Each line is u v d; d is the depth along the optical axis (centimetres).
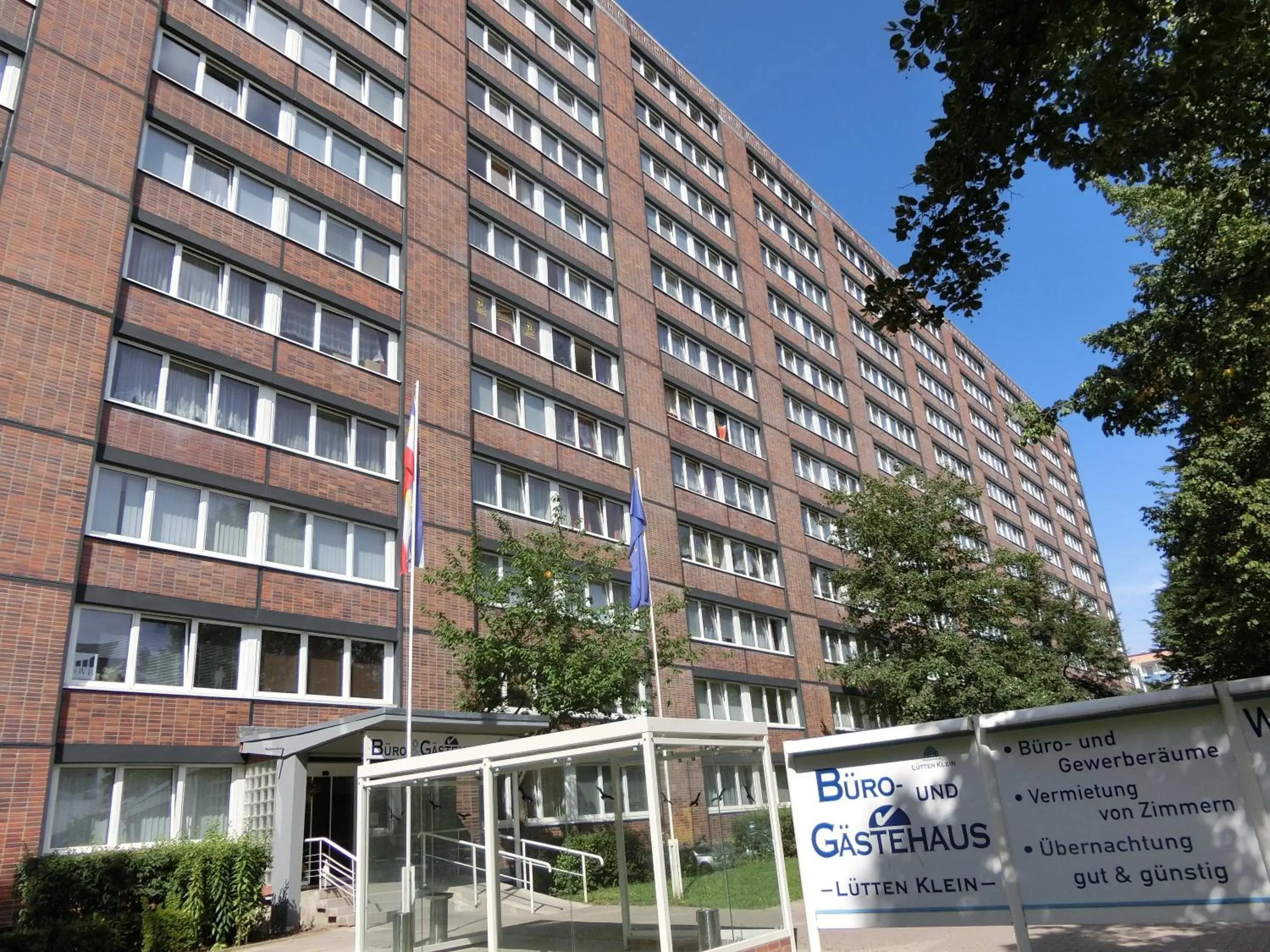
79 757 1355
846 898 677
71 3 1666
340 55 2239
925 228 844
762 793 1006
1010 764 634
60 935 1099
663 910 824
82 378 1505
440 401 2144
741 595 3070
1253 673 2258
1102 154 768
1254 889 547
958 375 6006
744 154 4259
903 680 2597
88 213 1586
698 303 3456
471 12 2775
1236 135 839
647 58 3691
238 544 1670
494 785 993
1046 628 3262
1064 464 7750
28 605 1352
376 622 1834
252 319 1823
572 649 1805
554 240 2769
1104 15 712
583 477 2536
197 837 1465
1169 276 1330
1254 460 1756
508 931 1039
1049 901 602
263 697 1612
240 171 1902
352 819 1781
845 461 4091
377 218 2164
